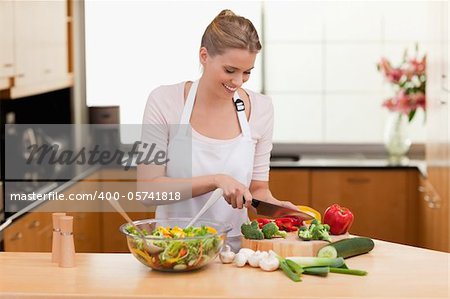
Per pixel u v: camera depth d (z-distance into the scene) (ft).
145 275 9.73
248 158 11.97
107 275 9.73
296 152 23.85
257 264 10.00
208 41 10.84
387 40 23.45
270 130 12.22
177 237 9.64
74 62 21.61
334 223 10.85
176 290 9.13
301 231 10.53
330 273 9.83
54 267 10.11
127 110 22.99
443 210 17.46
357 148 23.81
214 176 11.21
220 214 11.94
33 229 16.05
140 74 22.99
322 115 23.79
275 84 23.73
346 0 23.41
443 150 17.34
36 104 21.13
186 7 22.93
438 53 18.10
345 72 23.65
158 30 22.94
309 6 23.48
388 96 23.61
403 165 21.66
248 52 10.59
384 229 21.81
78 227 19.26
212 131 11.82
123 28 22.94
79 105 22.02
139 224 10.43
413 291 9.11
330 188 21.74
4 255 10.74
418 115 23.35
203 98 11.72
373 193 21.76
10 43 16.02
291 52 23.63
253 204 10.93
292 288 9.20
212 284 9.36
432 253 10.76
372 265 10.18
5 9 15.69
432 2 19.16
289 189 21.77
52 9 19.27
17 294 9.04
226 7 23.22
